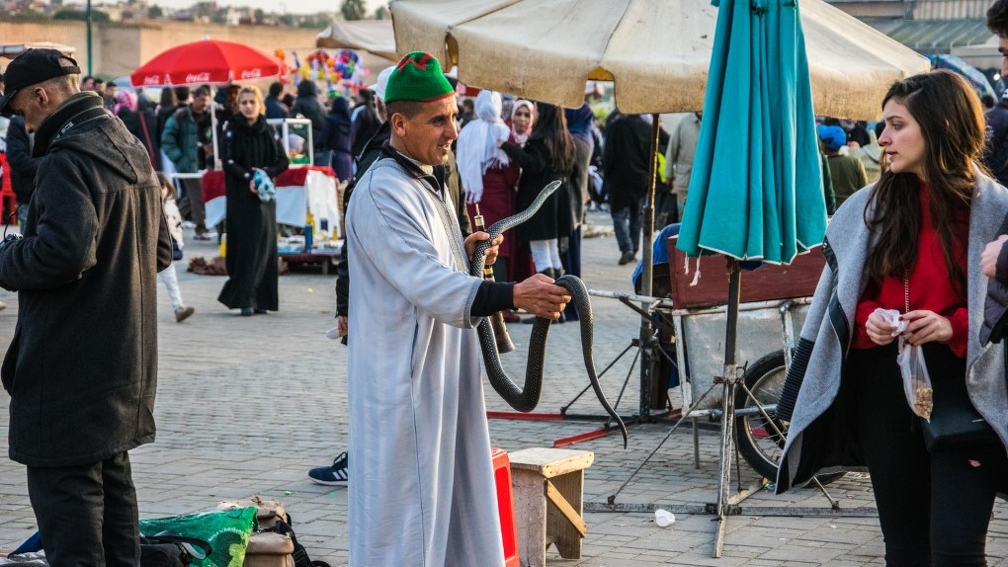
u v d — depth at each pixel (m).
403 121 3.46
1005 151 7.14
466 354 3.58
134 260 3.84
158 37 49.62
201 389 8.48
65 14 49.62
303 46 55.22
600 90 22.64
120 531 3.97
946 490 3.23
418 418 3.42
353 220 3.48
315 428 7.33
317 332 10.96
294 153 17.86
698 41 6.04
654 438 7.07
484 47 6.14
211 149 18.92
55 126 3.76
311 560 4.85
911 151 3.29
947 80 3.30
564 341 10.61
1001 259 3.03
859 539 5.17
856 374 3.49
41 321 3.72
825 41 6.30
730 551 5.03
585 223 20.09
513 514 4.55
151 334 3.92
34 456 3.74
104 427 3.76
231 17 60.81
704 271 6.29
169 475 6.24
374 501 3.43
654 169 7.02
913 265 3.34
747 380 6.08
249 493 5.91
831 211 8.55
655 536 5.24
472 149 11.19
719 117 5.08
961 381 3.31
